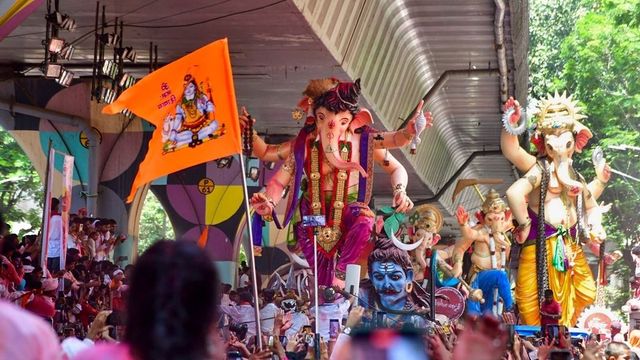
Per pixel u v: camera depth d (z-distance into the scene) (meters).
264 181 32.38
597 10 63.50
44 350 4.36
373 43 26.89
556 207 19.91
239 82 26.45
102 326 7.94
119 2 19.69
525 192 19.80
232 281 32.34
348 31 23.92
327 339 16.20
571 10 66.69
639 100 52.47
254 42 22.36
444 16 29.14
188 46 22.98
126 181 27.88
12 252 14.48
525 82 36.91
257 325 10.30
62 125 27.09
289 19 20.31
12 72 25.64
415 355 4.16
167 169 11.69
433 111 39.00
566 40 54.72
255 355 8.66
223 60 11.47
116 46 21.56
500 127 42.91
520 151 20.08
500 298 19.94
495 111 40.31
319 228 17.50
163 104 11.71
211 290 4.44
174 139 11.67
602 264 20.53
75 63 24.92
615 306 52.38
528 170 20.09
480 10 28.55
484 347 4.78
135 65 24.33
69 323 15.98
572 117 20.17
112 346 4.57
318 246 17.50
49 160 15.33
